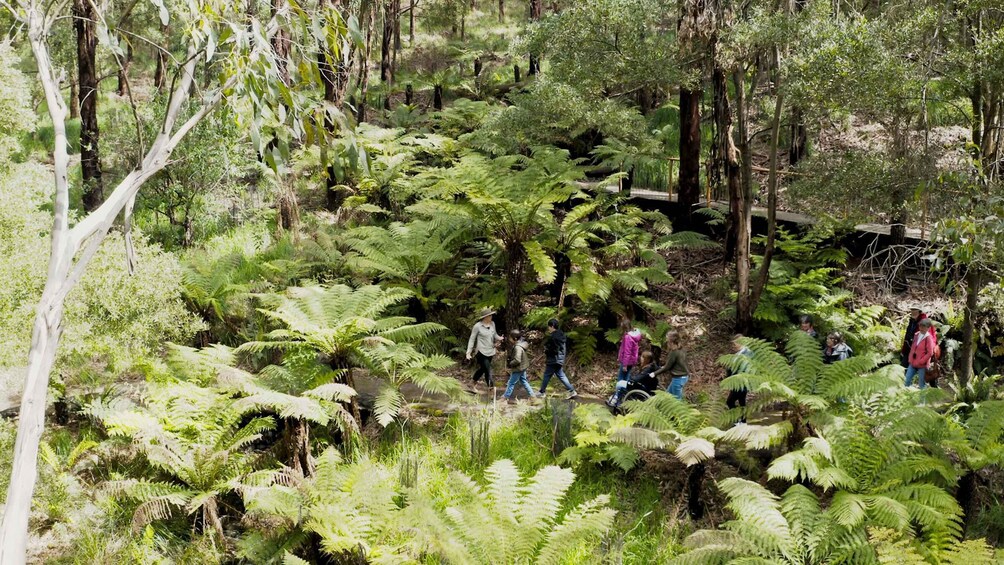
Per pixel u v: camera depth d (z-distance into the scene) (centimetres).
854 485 816
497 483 834
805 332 1053
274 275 1517
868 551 724
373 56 3222
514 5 3600
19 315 862
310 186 2117
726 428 1009
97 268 1002
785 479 883
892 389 952
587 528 757
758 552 737
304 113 552
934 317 1309
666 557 798
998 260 820
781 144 1997
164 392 998
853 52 959
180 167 1606
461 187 1312
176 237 1711
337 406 983
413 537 784
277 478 908
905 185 1023
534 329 1423
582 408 998
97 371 1220
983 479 899
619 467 955
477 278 1574
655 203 1770
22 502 408
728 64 1196
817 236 1458
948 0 962
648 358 1093
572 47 1362
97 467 957
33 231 998
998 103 1035
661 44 1360
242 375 1008
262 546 815
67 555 809
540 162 1529
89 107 1722
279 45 1084
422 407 1122
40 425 424
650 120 2191
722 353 1315
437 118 2481
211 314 1366
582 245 1428
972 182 897
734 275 1471
